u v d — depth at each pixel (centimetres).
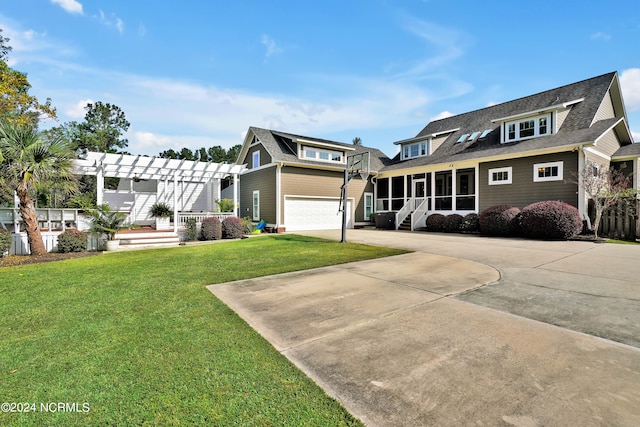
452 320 365
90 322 374
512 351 286
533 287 501
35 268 712
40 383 246
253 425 196
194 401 221
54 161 898
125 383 244
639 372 247
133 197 1766
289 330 346
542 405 207
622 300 426
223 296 480
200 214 1462
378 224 1841
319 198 1791
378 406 212
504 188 1391
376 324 358
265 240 1225
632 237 1058
